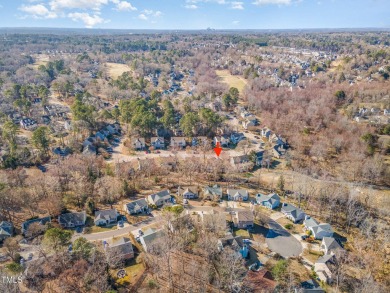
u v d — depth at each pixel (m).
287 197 103.06
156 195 98.38
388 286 67.56
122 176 109.56
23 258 72.56
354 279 69.38
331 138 136.38
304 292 63.03
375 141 131.88
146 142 149.50
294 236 84.81
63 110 182.00
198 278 67.81
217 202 99.81
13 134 134.50
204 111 157.38
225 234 81.06
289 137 146.75
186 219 82.44
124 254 73.44
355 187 105.25
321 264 70.44
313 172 117.56
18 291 60.50
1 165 113.00
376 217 91.81
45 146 125.75
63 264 69.06
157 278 67.94
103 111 164.12
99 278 65.50
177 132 157.75
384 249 78.94
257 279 67.00
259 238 83.44
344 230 87.19
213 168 117.44
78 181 100.81
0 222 84.50
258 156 128.38
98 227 86.31
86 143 139.25
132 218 90.38
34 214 90.00
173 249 75.12
